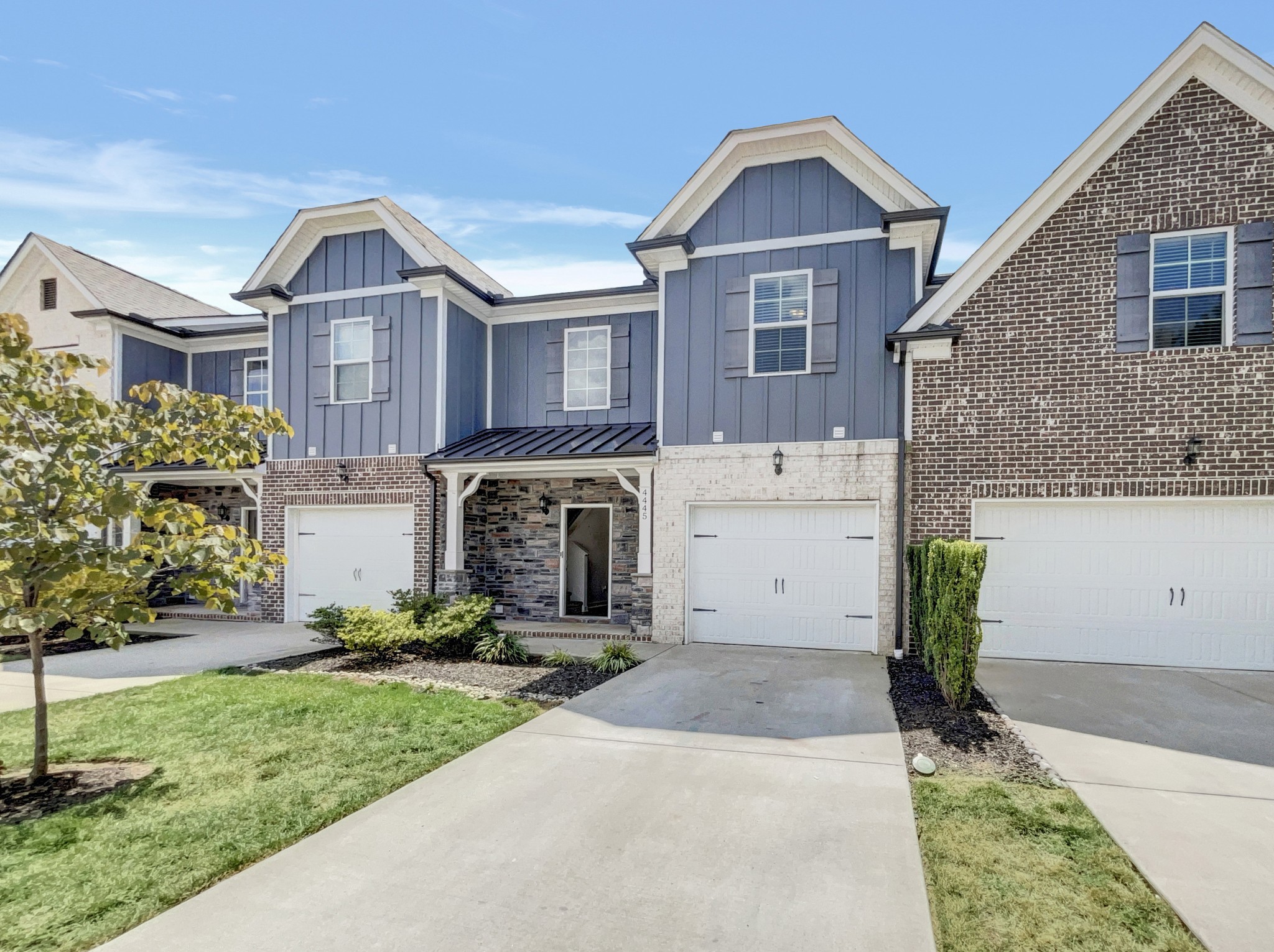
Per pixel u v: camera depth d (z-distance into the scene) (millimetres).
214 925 3098
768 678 8039
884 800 4449
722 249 10812
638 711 6641
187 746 5594
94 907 3232
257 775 4922
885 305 10078
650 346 12672
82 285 14586
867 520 10000
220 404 5363
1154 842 3885
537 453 11266
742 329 10633
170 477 13766
